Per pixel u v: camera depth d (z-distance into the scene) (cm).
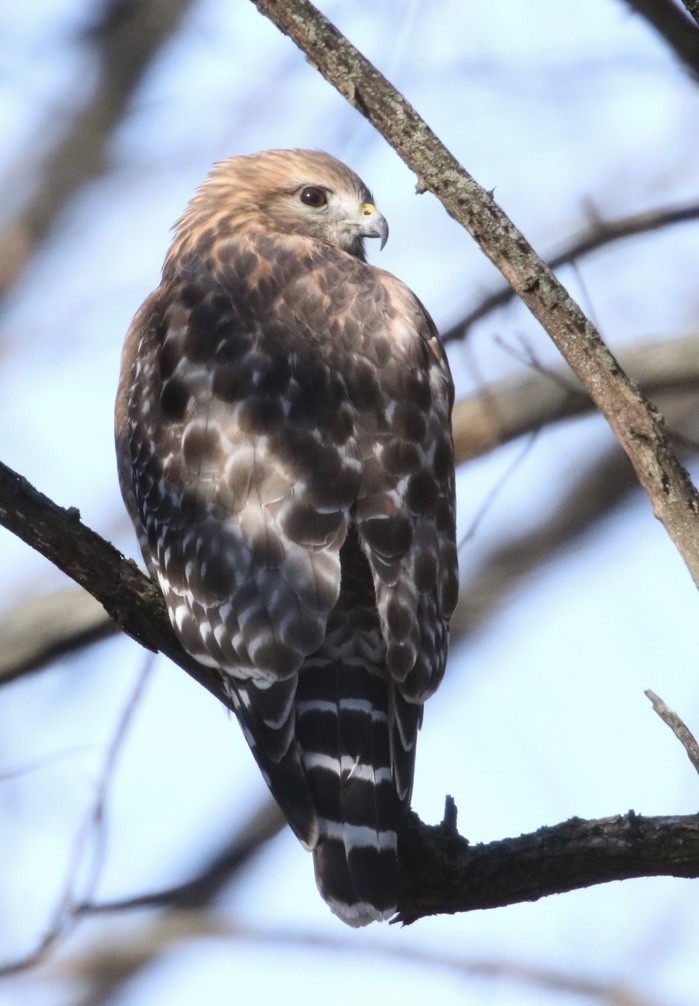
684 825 874
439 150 862
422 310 1095
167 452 1005
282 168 1268
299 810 901
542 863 879
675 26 1087
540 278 843
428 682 941
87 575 945
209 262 1102
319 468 966
